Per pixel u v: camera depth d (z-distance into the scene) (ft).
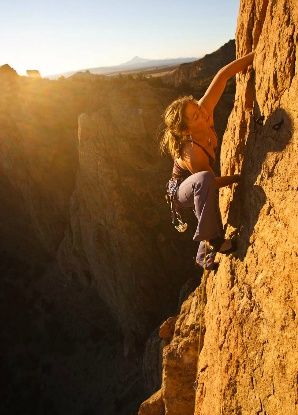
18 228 140.56
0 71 134.72
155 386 52.47
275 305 8.94
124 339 94.94
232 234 12.14
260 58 11.61
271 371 8.88
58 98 123.95
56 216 125.70
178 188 11.48
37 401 103.40
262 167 10.41
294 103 9.22
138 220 80.48
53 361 107.86
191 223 80.28
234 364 11.16
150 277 80.53
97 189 86.28
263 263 9.80
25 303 123.95
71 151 122.11
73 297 114.21
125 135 84.02
